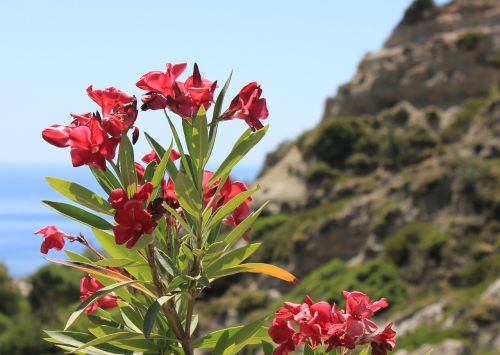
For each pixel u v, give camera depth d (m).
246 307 51.88
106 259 2.79
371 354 2.86
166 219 2.94
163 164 2.75
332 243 56.31
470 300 40.44
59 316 44.91
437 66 70.06
